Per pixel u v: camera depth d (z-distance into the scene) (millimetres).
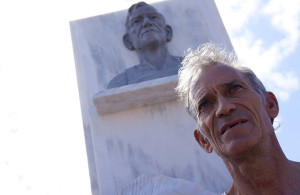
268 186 1335
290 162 1449
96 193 2564
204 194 2207
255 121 1333
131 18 3293
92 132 2787
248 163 1309
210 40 3277
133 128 2762
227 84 1422
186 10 3551
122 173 2551
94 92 3029
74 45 3439
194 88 1520
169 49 3264
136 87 2701
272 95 1564
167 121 2760
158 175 2393
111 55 3254
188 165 2521
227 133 1311
